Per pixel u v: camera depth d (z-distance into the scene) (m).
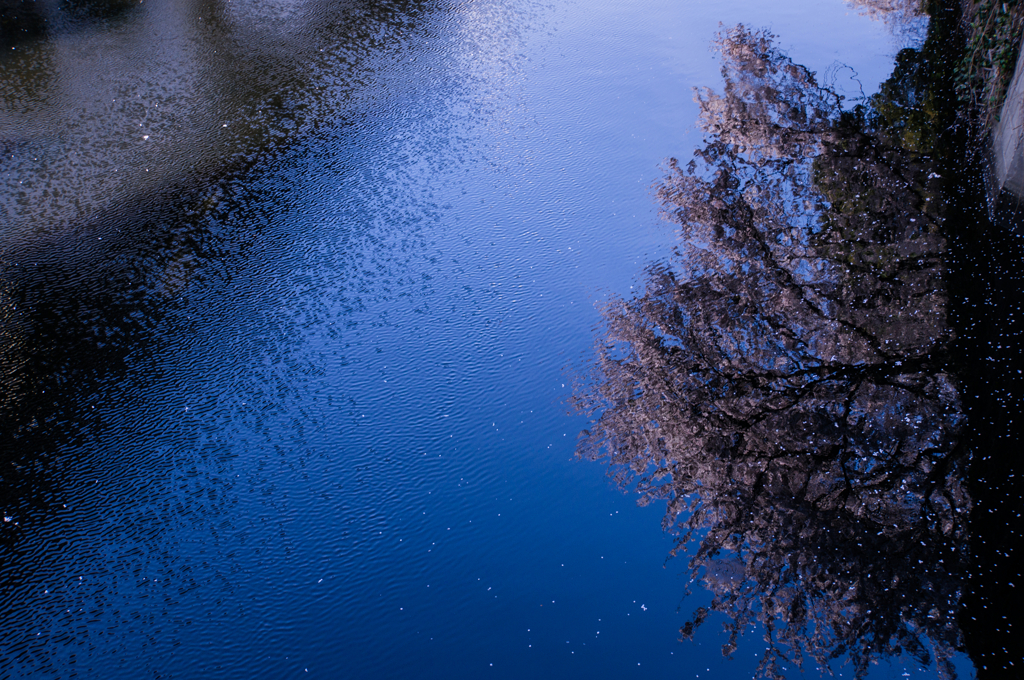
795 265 4.03
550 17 6.86
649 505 2.96
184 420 3.41
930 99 5.18
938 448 3.05
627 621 2.59
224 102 5.82
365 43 6.57
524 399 3.42
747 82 5.61
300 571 2.76
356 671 2.46
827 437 3.17
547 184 4.74
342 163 5.08
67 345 3.85
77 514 3.02
